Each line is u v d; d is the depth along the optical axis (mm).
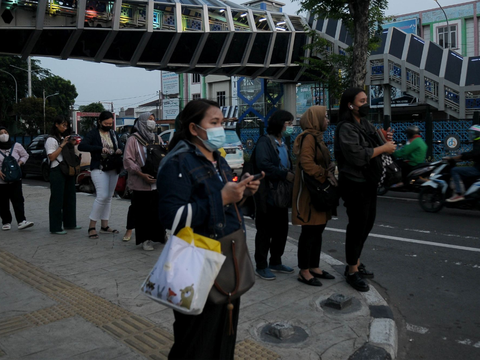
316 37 21016
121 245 5957
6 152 6668
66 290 4238
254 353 3031
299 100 33188
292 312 3730
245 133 21266
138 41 19484
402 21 27156
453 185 8180
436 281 4727
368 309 3809
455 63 19312
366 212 4195
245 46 22141
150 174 5445
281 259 5359
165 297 1932
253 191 2264
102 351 3035
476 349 3271
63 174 6590
